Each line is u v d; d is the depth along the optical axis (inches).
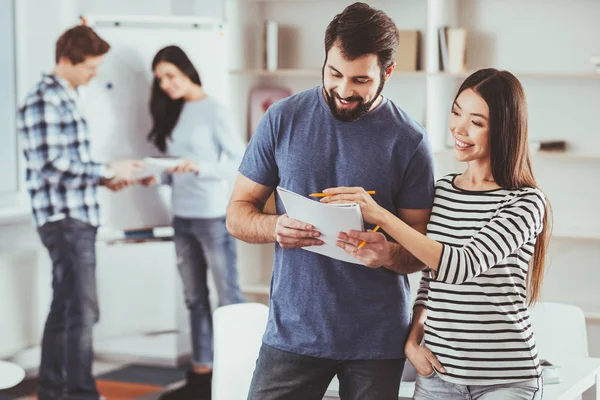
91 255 183.0
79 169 177.9
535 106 194.7
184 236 192.7
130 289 201.2
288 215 91.5
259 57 209.0
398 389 98.0
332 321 96.1
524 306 93.5
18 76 203.5
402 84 199.9
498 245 89.4
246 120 206.1
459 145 94.7
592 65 189.6
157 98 189.2
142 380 199.5
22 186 205.9
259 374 100.3
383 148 95.8
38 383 186.1
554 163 195.0
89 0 210.4
